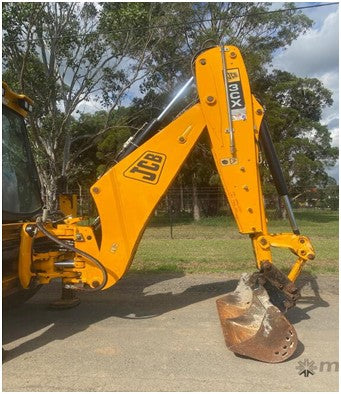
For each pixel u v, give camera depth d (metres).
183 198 23.06
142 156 4.88
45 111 18.50
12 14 16.61
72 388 3.54
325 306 5.70
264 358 3.94
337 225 18.67
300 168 23.36
